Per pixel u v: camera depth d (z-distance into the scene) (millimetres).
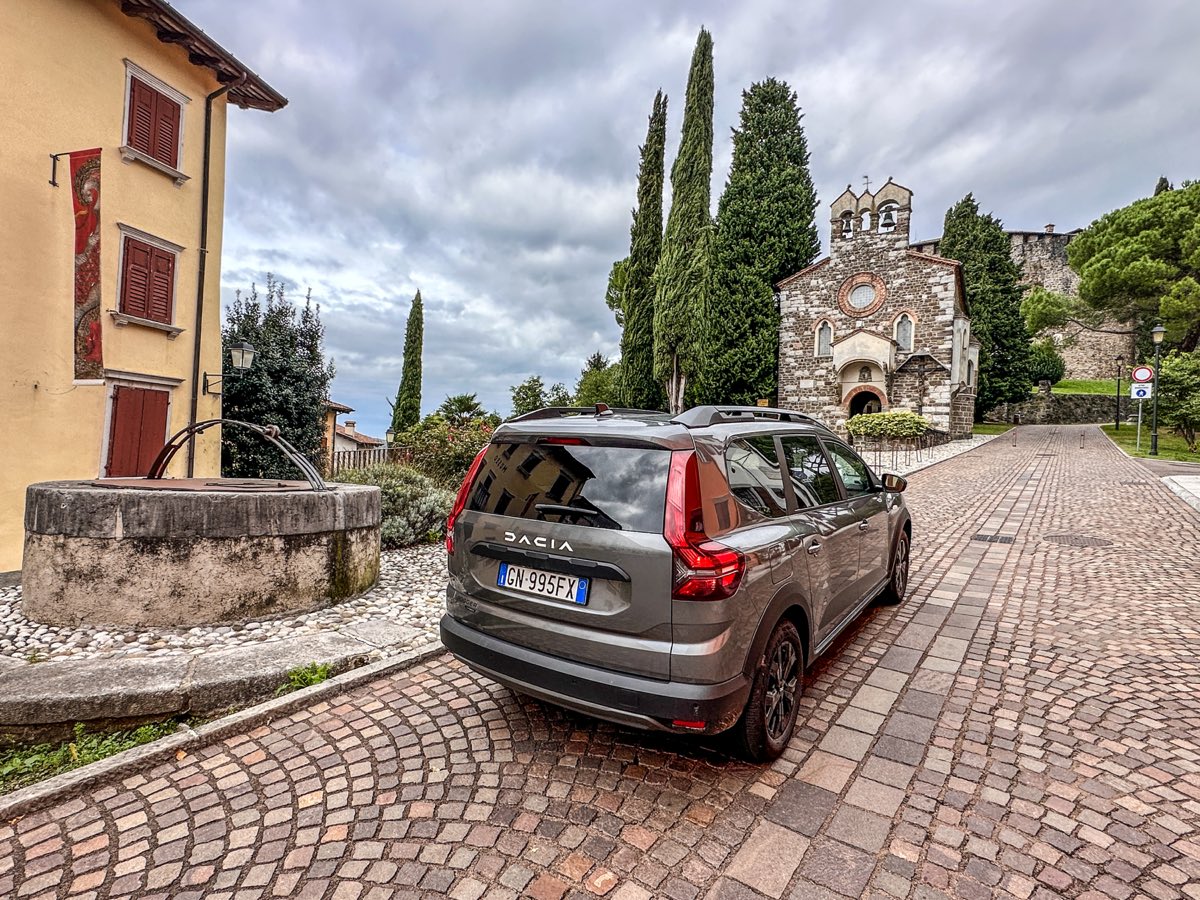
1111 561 7074
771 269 32219
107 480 5785
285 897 2084
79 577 4641
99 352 8312
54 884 2154
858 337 29625
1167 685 3812
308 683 3762
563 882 2148
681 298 21125
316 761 2953
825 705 3568
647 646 2510
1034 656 4305
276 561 4961
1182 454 20156
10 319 7523
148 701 3371
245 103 11484
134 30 8906
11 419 7555
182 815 2549
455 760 2949
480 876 2178
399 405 35406
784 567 2982
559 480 2898
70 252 8094
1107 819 2508
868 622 5066
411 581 6316
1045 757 2994
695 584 2459
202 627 4688
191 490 4895
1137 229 31484
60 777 2715
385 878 2170
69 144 8109
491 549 3018
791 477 3574
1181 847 2338
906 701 3617
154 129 9281
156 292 9406
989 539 8492
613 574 2588
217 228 10516
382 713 3430
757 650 2693
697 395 24047
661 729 2504
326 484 6203
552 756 2982
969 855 2297
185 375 10008
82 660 3844
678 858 2275
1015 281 37656
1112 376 48938
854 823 2486
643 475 2684
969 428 31812
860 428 26172
